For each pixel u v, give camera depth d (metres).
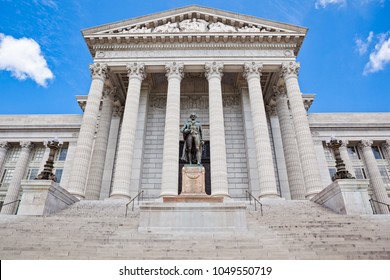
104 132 30.17
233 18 30.97
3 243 10.78
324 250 10.23
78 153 24.66
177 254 9.77
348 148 41.31
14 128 40.84
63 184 35.94
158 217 12.99
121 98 34.88
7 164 40.31
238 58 29.28
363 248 10.42
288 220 15.19
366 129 40.31
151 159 30.80
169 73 28.56
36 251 9.96
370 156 38.78
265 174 24.11
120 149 25.08
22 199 16.33
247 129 30.81
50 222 14.15
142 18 30.91
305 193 26.05
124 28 30.56
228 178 29.95
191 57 29.27
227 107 34.12
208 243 10.88
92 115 26.48
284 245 10.71
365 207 16.36
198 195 14.55
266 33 29.44
